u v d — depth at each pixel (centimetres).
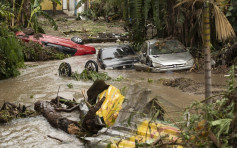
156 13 1638
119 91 690
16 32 2053
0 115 777
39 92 1084
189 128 431
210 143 392
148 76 1305
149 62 1416
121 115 595
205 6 579
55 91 1091
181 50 1491
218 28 571
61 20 4028
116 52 1606
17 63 1478
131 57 1570
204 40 586
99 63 1554
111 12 4028
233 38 1437
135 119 563
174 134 486
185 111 447
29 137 673
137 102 601
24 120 783
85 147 594
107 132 575
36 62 1791
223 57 1388
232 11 1441
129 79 1249
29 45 1842
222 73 1259
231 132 389
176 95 970
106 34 2962
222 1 588
